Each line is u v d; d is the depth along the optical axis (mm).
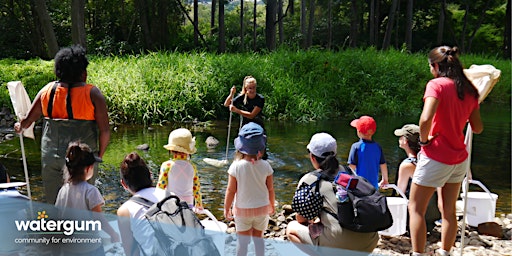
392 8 28328
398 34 35844
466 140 4156
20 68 14031
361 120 4699
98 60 14992
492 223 4938
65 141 3783
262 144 3887
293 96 14023
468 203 5086
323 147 3574
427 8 35938
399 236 4727
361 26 35875
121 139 10055
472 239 4723
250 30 34156
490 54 32719
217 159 8148
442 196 4078
